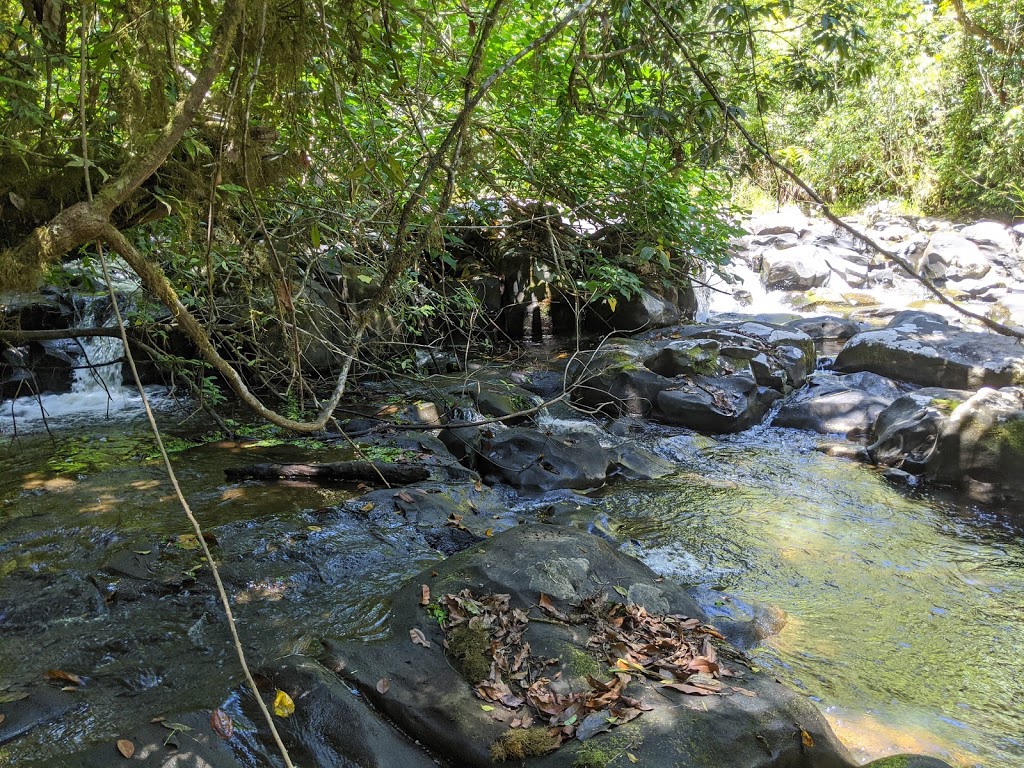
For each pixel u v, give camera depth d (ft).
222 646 11.50
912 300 40.22
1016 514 19.04
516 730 9.51
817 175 55.21
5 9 10.94
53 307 26.23
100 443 21.06
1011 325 33.63
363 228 19.61
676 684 10.30
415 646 11.17
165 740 8.94
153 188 11.71
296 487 17.75
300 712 9.69
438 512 16.52
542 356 30.01
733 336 28.89
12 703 9.80
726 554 16.60
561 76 21.81
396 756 9.33
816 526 18.21
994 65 46.57
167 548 14.24
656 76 17.48
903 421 22.22
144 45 9.48
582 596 12.34
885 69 50.42
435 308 27.37
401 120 18.86
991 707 11.78
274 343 23.09
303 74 12.00
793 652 13.04
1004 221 48.21
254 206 9.57
